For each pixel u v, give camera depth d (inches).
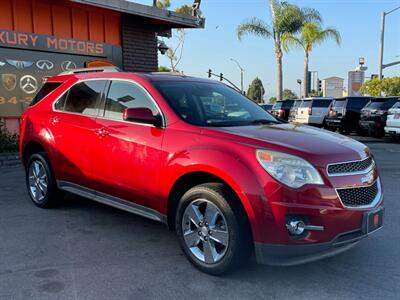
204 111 184.2
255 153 146.5
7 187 289.9
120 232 203.6
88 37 455.5
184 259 172.2
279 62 1225.4
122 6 422.3
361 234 149.3
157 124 175.5
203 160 153.9
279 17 1192.8
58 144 222.1
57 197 235.8
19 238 193.3
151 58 514.3
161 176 169.6
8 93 403.9
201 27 516.4
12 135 398.0
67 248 182.4
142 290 145.8
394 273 160.9
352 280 154.9
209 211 154.3
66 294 142.2
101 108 204.2
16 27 402.9
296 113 969.5
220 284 150.8
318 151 148.3
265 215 141.0
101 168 197.9
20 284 148.6
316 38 1211.9
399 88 1402.6
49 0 412.2
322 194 141.4
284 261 143.0
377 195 161.9
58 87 234.4
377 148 577.9
